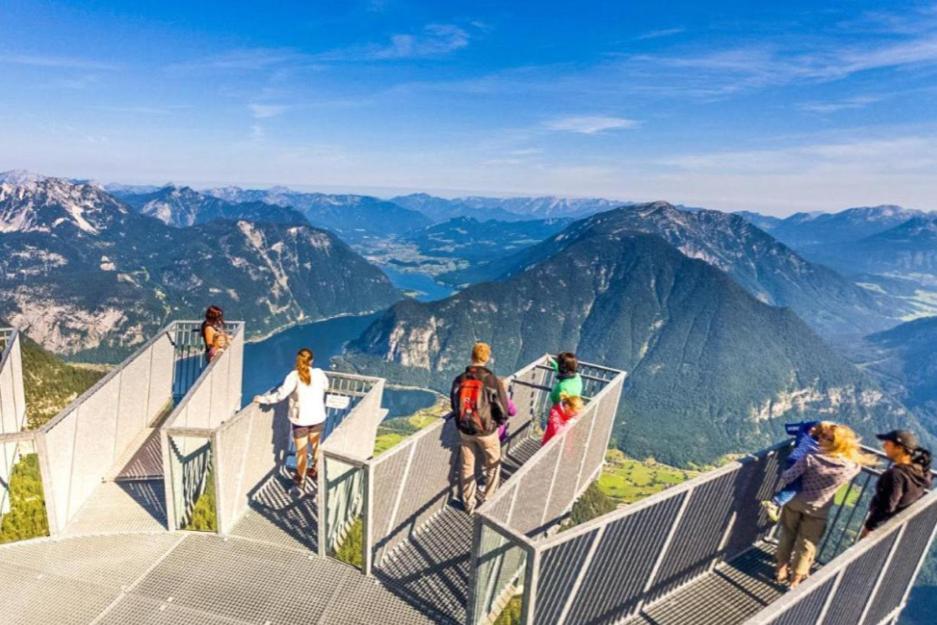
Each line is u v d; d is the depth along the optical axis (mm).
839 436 6273
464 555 7145
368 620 5926
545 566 4883
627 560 5746
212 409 10125
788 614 4707
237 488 7664
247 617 5863
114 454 9023
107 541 7047
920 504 6047
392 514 6906
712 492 6480
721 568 7090
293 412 8422
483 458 7824
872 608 6340
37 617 5691
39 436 6719
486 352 7625
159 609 5906
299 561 6879
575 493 8992
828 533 7555
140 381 10312
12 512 7043
